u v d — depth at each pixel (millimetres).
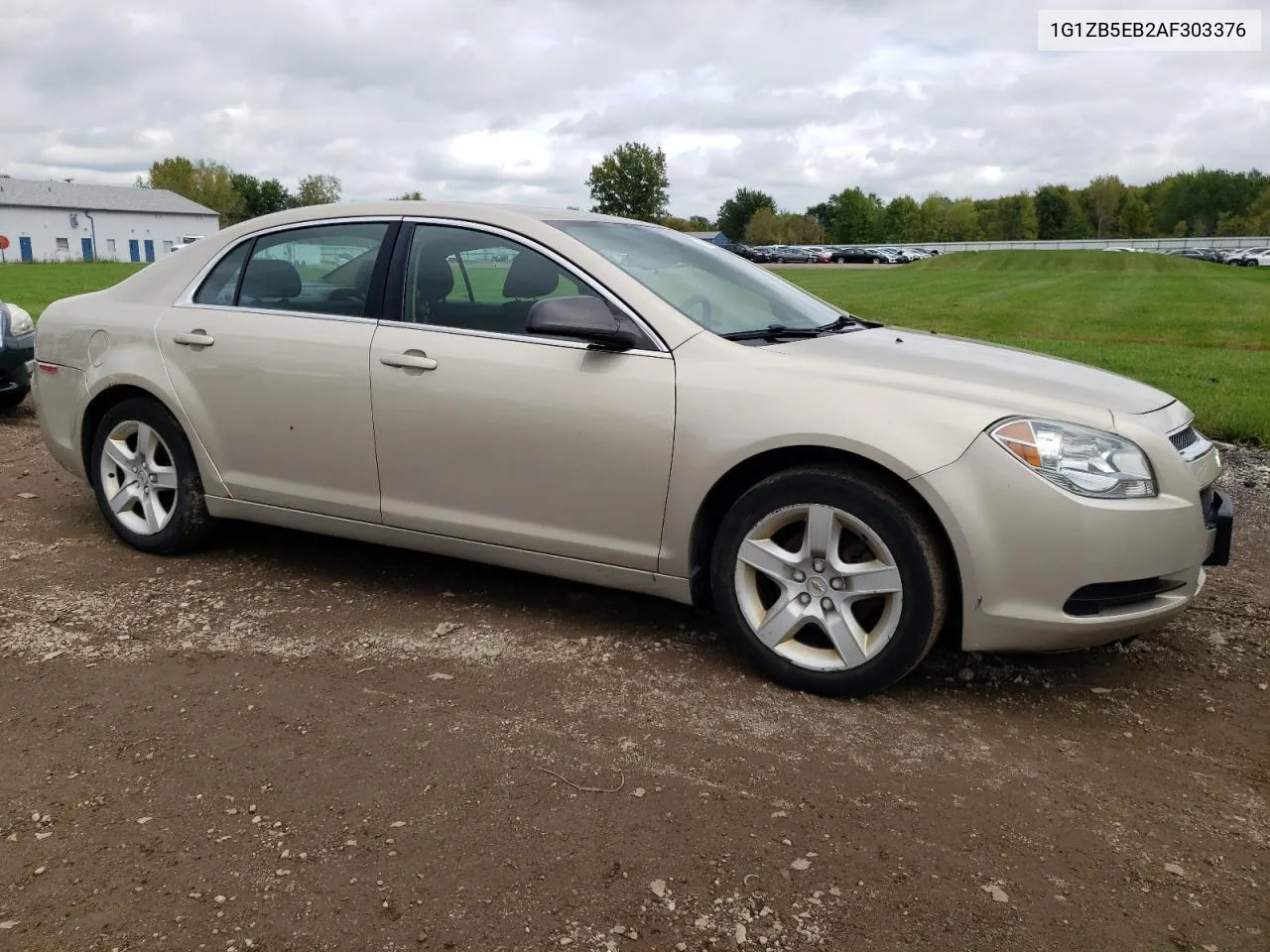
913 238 118438
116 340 4391
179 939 2105
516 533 3639
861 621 3293
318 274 4016
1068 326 18688
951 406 3041
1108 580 2961
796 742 2963
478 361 3594
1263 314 21625
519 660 3490
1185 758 2947
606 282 3492
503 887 2285
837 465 3148
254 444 4109
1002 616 3014
